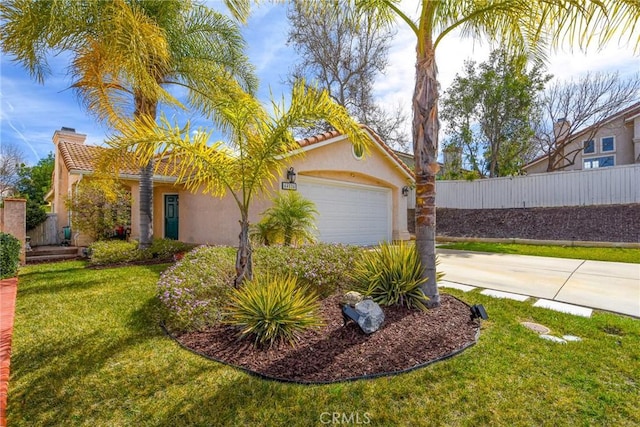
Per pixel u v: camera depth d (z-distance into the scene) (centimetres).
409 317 473
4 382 332
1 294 651
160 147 477
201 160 505
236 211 1199
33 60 747
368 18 555
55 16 670
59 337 439
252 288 459
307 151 1121
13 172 3162
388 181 1469
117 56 667
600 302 582
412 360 362
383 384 318
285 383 324
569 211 1598
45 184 3167
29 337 439
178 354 389
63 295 633
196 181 651
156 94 802
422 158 519
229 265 642
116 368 357
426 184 518
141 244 1047
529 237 1522
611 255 1063
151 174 1061
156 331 459
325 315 491
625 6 392
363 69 2111
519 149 2150
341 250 724
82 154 1337
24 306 570
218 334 440
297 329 426
